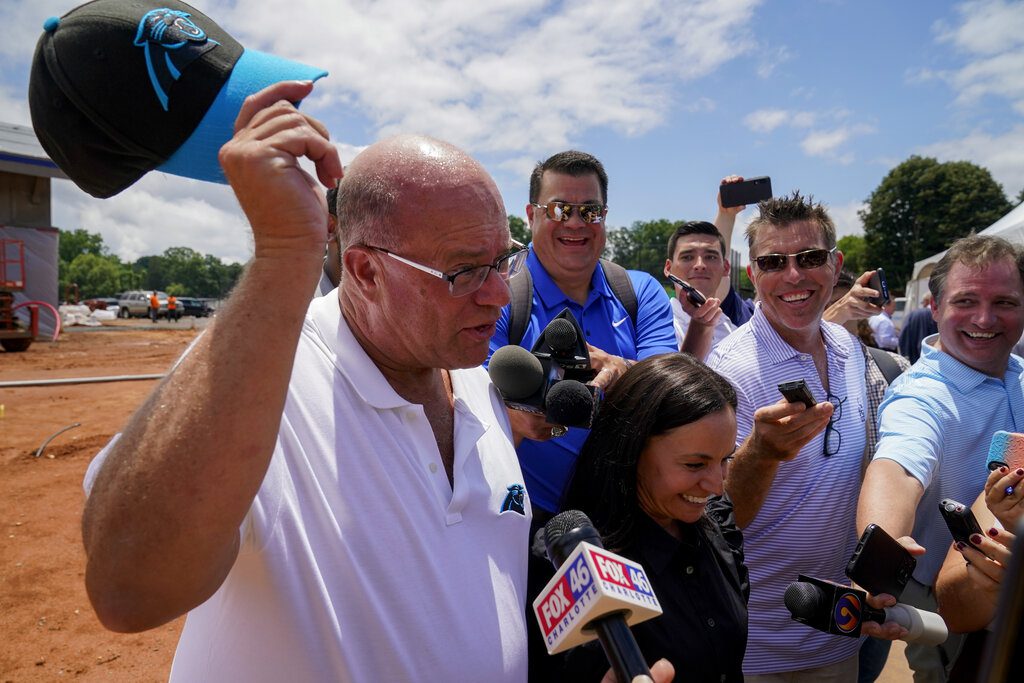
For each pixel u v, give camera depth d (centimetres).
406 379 161
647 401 178
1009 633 59
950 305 246
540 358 199
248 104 107
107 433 879
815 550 255
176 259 13550
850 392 279
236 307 102
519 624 156
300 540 127
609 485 184
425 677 134
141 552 98
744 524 237
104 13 114
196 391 100
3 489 657
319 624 127
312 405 138
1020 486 169
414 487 143
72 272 11638
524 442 269
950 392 240
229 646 129
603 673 156
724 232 493
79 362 1606
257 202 100
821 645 252
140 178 123
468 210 141
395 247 141
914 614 165
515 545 164
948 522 176
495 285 148
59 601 459
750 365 278
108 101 112
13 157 1839
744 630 181
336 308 158
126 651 408
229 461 99
